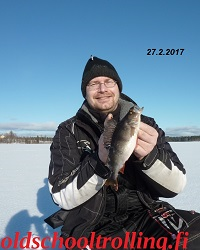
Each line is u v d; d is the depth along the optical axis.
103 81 0.86
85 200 0.73
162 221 0.77
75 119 0.88
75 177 0.72
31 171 2.92
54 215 0.86
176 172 0.72
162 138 0.85
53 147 0.85
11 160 4.23
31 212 1.38
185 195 1.67
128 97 0.94
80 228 0.77
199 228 0.76
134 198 0.83
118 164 0.62
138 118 0.62
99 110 0.87
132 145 0.62
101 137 0.65
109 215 0.82
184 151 5.88
